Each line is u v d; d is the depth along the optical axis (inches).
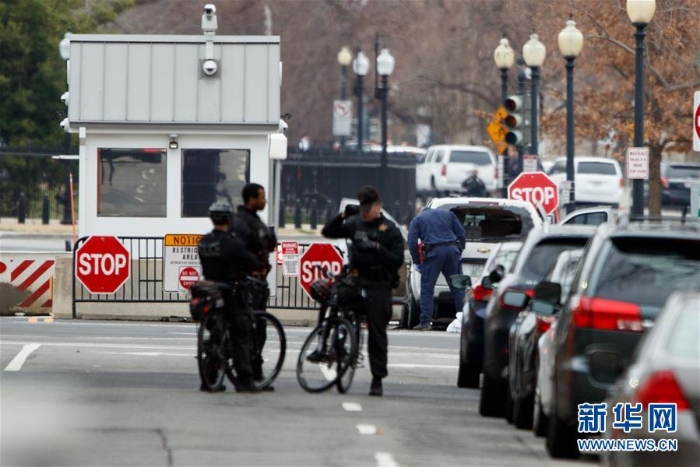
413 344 3031.5
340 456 1599.4
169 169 3752.5
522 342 1868.8
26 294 3718.0
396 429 1833.2
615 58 6594.5
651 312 1496.1
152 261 3592.5
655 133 6466.5
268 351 2534.5
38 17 7209.6
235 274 2154.3
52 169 7071.9
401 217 7544.3
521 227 3442.4
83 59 3759.8
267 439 1704.0
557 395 1567.4
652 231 1542.8
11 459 1536.7
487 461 1594.5
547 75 7298.2
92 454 1572.3
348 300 2175.2
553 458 1614.2
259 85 3769.7
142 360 2586.1
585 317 1514.5
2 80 7042.3
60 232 6333.7
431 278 3341.5
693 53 6269.7
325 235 2188.7
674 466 1098.7
